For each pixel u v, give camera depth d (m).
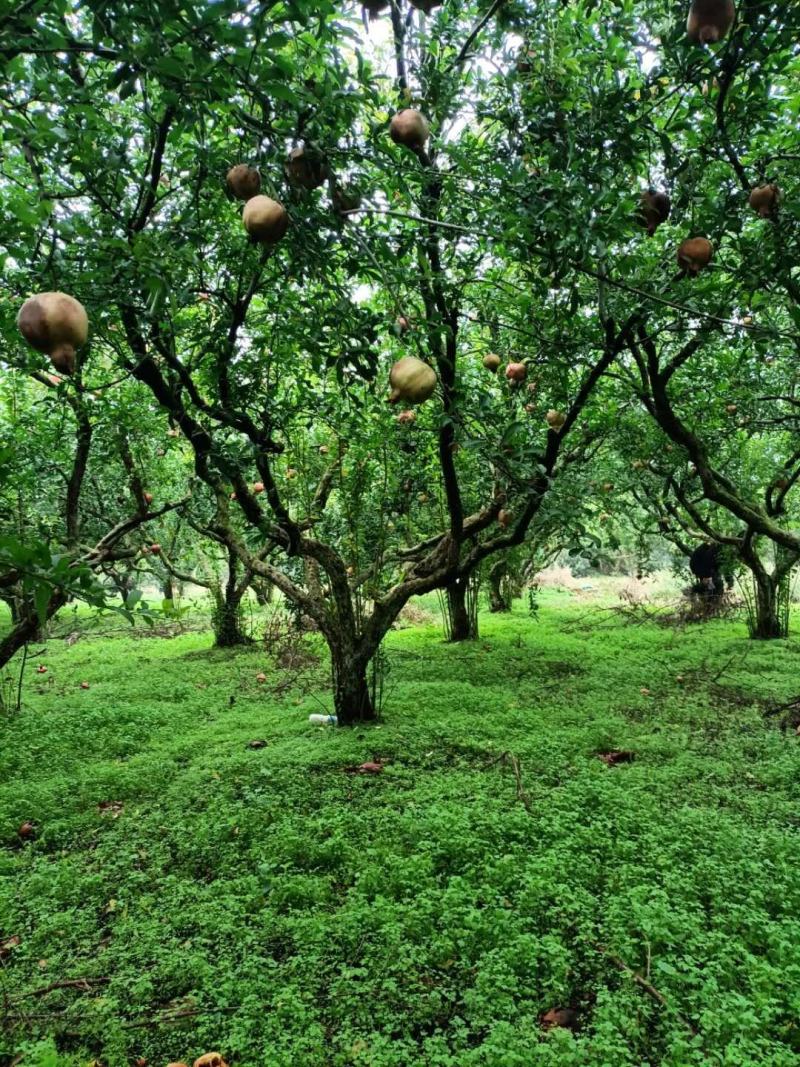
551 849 3.88
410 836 4.18
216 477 5.80
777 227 2.69
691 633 11.59
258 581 15.21
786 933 3.10
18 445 6.98
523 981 2.96
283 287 3.88
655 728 6.38
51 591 1.28
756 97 2.60
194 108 1.74
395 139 2.14
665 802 4.68
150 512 7.35
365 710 6.70
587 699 7.37
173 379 5.04
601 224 2.12
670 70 2.51
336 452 7.25
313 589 7.00
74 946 3.40
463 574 6.65
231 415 5.14
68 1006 2.95
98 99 2.42
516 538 6.21
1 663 5.85
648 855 3.86
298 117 1.83
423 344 3.43
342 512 7.39
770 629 10.97
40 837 4.64
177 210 3.67
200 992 2.99
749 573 15.75
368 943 3.23
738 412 7.77
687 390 7.32
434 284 3.50
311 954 3.16
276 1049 2.60
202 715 7.52
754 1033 2.56
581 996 2.94
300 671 9.42
